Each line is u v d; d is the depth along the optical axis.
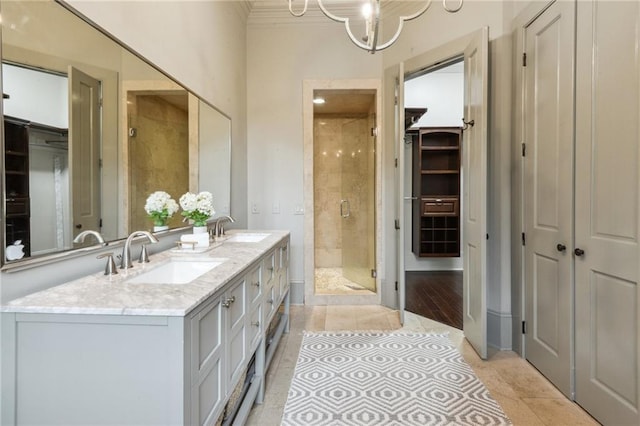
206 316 1.12
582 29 1.78
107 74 1.46
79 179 1.30
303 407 1.83
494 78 2.56
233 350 1.40
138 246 1.71
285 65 3.62
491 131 2.60
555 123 2.01
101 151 1.43
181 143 2.14
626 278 1.53
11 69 1.02
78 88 1.29
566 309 1.92
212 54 2.65
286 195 3.67
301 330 2.93
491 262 2.62
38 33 1.11
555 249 2.02
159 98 1.88
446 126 4.96
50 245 1.16
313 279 3.69
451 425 1.68
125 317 0.96
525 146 2.33
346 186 4.66
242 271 1.49
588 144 1.75
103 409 0.98
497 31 2.53
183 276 1.69
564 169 1.93
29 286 1.08
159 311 0.95
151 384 0.96
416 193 5.02
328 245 5.24
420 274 5.06
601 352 1.68
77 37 1.29
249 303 1.64
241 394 1.62
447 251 4.90
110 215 1.49
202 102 2.45
